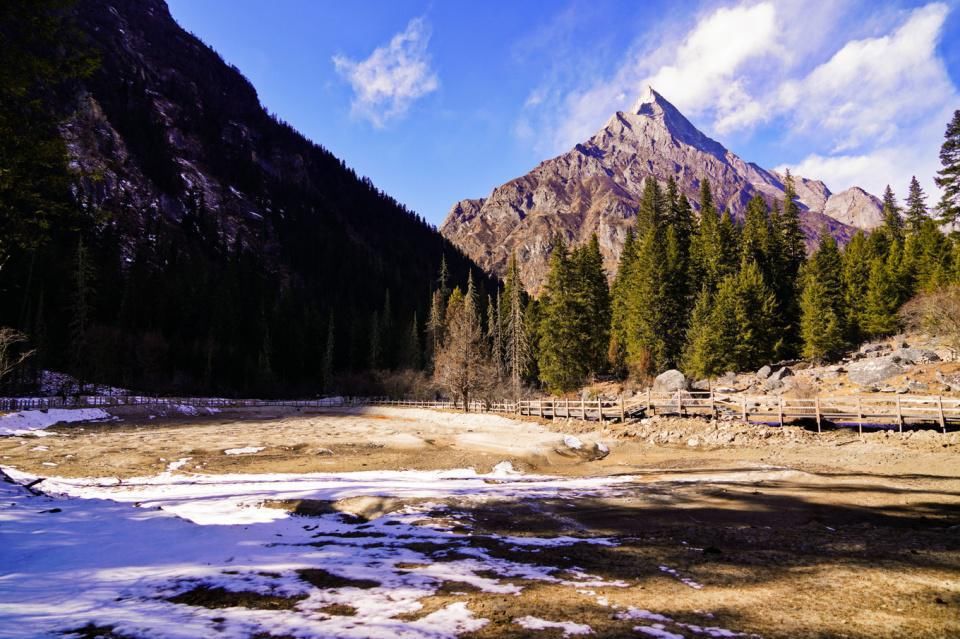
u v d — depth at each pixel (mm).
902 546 9078
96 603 5453
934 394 32312
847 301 57719
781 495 14195
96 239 98812
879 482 15406
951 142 31828
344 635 4723
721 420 27469
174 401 62062
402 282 154250
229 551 8305
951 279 47500
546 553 8773
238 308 94250
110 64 197250
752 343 51562
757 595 6465
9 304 68875
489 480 18625
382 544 9195
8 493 13883
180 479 18781
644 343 55312
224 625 4879
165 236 128625
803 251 67125
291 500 13984
